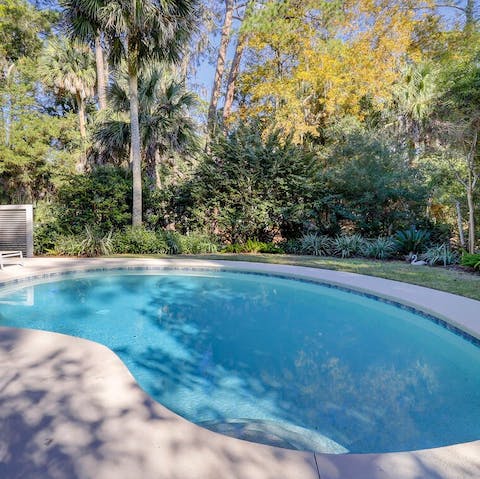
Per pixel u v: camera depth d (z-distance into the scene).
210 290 7.37
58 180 16.50
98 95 19.08
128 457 1.90
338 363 4.05
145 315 5.75
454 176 9.66
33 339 3.60
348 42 16.41
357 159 12.21
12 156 16.11
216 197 12.34
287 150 12.61
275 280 8.09
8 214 10.43
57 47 17.39
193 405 3.11
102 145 14.04
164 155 15.11
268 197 12.44
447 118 9.38
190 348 4.45
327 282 7.19
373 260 10.16
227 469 1.83
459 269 8.40
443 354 4.32
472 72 7.95
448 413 2.98
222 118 16.81
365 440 2.61
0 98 16.14
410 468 1.89
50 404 2.39
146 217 12.44
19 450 1.93
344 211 12.21
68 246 10.71
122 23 9.60
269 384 3.52
